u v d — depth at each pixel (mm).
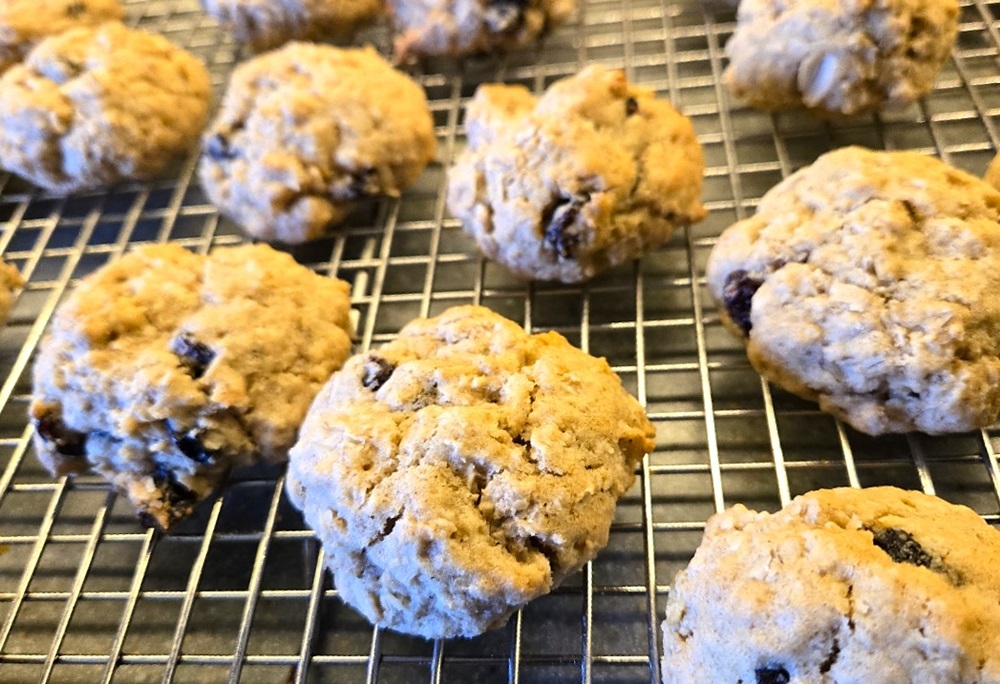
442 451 110
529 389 117
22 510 142
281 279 144
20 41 196
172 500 129
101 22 209
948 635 90
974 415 116
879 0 145
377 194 165
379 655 115
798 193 137
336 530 109
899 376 117
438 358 125
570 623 124
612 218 142
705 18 196
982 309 117
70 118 172
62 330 134
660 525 123
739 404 139
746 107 176
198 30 218
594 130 146
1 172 191
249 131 166
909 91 150
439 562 103
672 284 151
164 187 182
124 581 132
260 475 140
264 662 117
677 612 108
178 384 126
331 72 169
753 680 96
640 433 120
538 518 106
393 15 198
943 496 127
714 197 167
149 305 136
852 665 92
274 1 193
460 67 196
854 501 108
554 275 146
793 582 98
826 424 136
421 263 161
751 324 131
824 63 151
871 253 122
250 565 132
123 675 124
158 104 177
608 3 205
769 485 132
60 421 132
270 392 132
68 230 181
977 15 177
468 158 156
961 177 131
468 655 122
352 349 151
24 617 129
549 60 195
